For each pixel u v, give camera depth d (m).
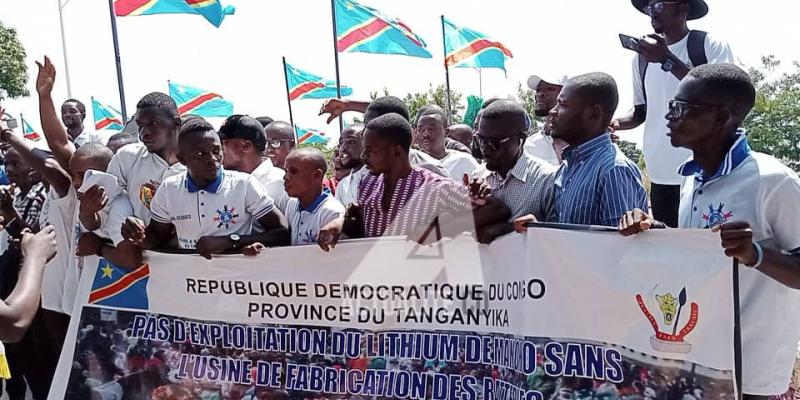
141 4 8.94
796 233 3.17
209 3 8.87
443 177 4.12
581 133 3.81
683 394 3.24
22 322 2.92
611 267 3.42
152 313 4.52
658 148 5.39
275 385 4.27
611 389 3.39
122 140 6.36
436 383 3.95
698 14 5.34
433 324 3.98
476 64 12.75
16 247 6.36
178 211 4.50
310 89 16.05
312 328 4.21
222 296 4.38
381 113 5.45
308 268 4.21
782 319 3.31
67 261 5.80
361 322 4.12
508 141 4.10
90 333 4.61
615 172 3.66
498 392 3.80
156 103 4.98
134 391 4.51
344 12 10.55
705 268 3.20
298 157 4.48
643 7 5.57
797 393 4.69
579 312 3.48
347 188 5.64
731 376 3.13
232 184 4.52
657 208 5.50
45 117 5.61
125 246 4.53
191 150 4.40
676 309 3.25
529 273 3.60
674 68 4.75
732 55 5.23
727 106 3.28
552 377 3.52
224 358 4.37
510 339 3.75
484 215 3.85
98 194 4.59
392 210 4.08
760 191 3.22
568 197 3.81
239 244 4.36
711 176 3.44
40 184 6.74
